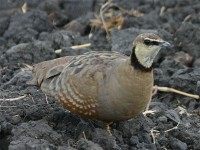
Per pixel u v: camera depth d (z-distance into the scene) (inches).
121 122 563.2
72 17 860.6
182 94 653.3
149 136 557.0
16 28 779.4
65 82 536.4
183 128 577.0
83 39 770.2
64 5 880.9
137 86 509.4
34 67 580.4
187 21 832.9
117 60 528.4
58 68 552.7
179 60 731.4
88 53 565.6
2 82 664.4
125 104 513.7
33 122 541.0
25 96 604.1
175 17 844.6
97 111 526.3
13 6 871.7
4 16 845.2
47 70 560.4
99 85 518.3
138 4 887.7
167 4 878.4
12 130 540.7
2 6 867.4
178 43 761.6
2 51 741.3
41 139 517.7
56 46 744.3
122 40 728.3
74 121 564.4
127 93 509.4
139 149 536.1
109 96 514.3
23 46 713.0
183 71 676.1
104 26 796.0
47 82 557.0
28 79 642.2
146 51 510.3
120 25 807.1
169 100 653.9
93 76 522.9
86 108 529.0
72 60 554.6
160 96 662.5
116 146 526.3
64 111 579.2
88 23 815.7
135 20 818.8
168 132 573.0
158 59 727.1
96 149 508.7
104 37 789.2
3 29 802.8
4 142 549.6
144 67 511.2
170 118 588.7
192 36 754.8
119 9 860.0
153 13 849.5
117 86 510.9
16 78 648.4
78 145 521.0
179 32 762.8
